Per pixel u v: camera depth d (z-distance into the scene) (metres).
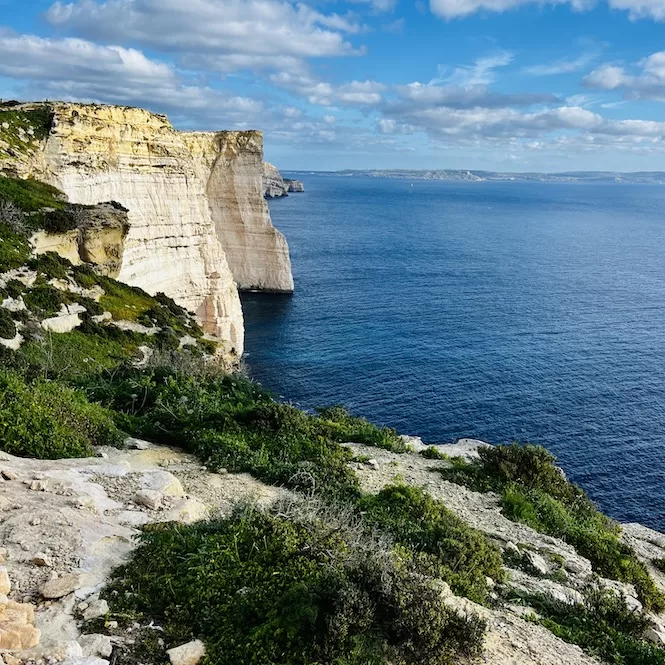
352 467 20.83
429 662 8.31
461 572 12.91
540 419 48.50
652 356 64.88
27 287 36.84
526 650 10.09
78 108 54.28
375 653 8.05
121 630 7.63
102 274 47.59
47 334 34.12
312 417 26.94
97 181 54.72
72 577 8.31
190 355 39.50
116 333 39.28
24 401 16.09
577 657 10.64
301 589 8.43
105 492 12.02
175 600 8.40
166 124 64.94
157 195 61.69
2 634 6.60
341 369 57.53
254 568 9.20
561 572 15.70
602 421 48.56
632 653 11.54
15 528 9.28
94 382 24.38
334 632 7.75
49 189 47.88
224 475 16.95
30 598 7.86
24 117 51.78
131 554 9.44
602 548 18.45
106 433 17.72
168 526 10.69
